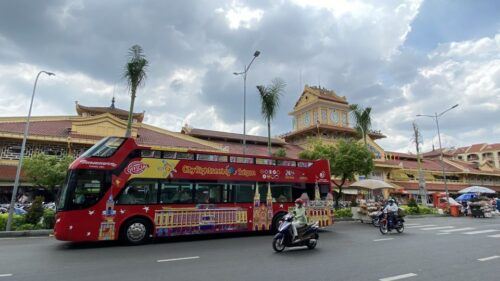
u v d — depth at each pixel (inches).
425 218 1152.2
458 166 2573.8
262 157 627.2
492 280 274.1
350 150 1184.2
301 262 344.5
